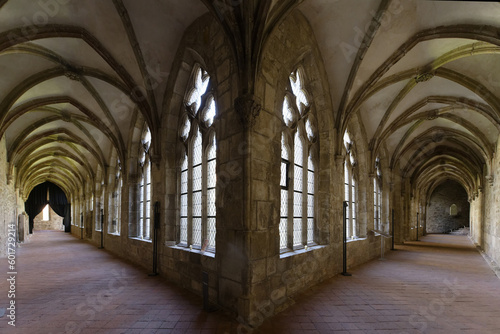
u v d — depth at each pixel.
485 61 8.31
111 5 6.42
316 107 7.80
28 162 19.73
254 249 4.55
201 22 6.27
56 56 8.45
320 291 6.13
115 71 7.97
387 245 14.45
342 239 8.22
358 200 11.10
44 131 14.87
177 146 7.81
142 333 4.00
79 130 14.88
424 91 10.79
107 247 14.40
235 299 4.61
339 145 8.05
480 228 16.50
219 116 5.44
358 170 11.20
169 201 7.61
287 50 5.96
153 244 7.85
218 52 5.59
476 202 19.03
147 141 10.26
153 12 6.43
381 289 6.38
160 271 7.69
